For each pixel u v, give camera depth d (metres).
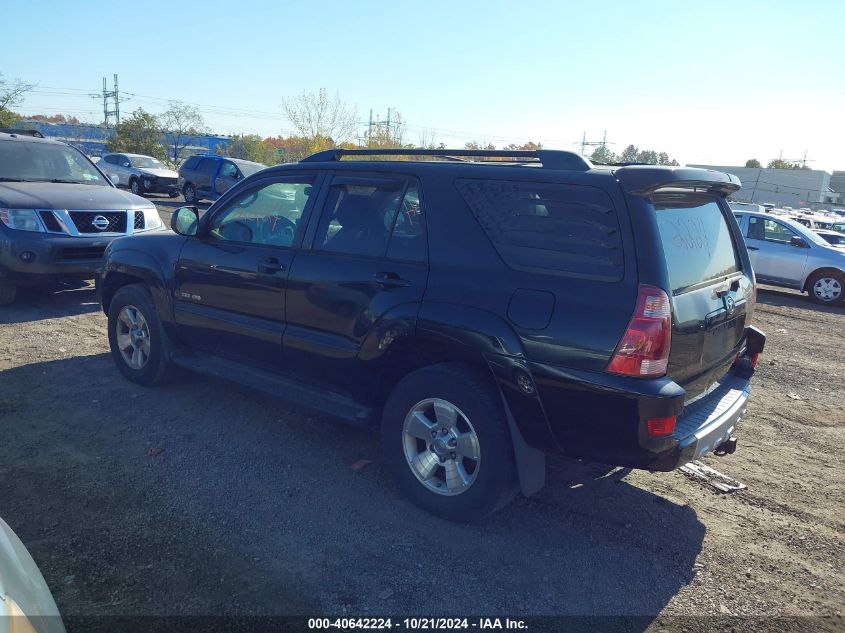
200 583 3.08
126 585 3.04
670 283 3.23
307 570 3.23
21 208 7.79
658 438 3.14
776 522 3.98
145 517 3.61
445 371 3.62
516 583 3.22
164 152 49.25
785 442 5.35
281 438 4.71
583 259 3.28
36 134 10.08
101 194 8.65
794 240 13.89
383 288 3.85
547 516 3.87
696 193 3.85
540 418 3.33
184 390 5.53
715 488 4.39
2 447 4.36
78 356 6.30
